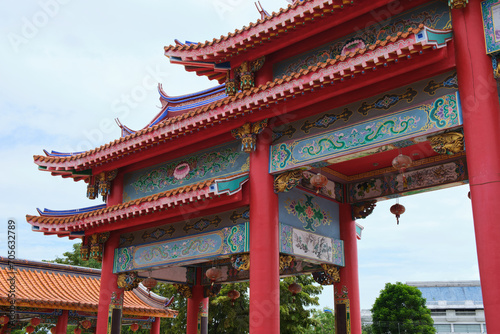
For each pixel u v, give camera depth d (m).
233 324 30.03
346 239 17.28
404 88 12.53
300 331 30.03
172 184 17.86
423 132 11.82
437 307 55.66
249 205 15.00
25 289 21.69
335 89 12.84
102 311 18.05
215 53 15.67
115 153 18.09
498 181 10.28
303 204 16.06
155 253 17.36
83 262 49.81
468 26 11.44
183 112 20.06
